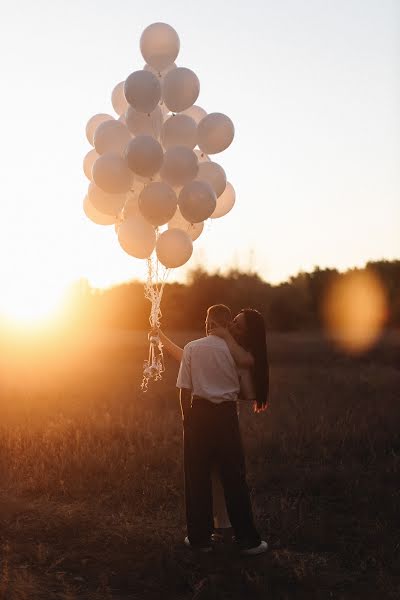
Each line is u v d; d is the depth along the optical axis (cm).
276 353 2647
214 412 510
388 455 827
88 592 447
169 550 502
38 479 695
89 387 1532
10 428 940
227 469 507
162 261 593
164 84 598
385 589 447
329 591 452
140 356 2673
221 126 604
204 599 434
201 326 4625
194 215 577
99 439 877
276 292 5138
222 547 516
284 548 533
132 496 654
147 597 443
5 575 452
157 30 619
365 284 6075
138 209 613
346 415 1034
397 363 2333
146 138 563
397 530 562
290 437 894
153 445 831
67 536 551
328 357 2525
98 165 584
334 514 617
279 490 697
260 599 436
